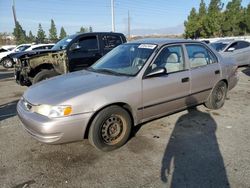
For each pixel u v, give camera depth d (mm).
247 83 8789
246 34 42156
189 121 5008
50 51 8047
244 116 5289
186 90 4734
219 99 5660
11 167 3492
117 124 3887
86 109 3525
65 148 3984
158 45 4508
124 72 4273
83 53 8172
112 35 8812
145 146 4012
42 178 3238
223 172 3291
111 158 3686
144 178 3203
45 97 3615
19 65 8219
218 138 4262
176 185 3055
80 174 3309
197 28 44469
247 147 3936
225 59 5836
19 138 4391
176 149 3908
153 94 4191
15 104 6676
